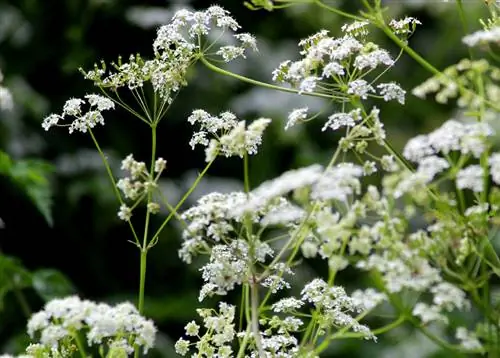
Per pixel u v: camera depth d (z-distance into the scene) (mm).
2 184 10320
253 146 3895
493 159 3355
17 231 10672
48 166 7164
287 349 4719
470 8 13172
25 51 11438
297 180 3393
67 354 3943
